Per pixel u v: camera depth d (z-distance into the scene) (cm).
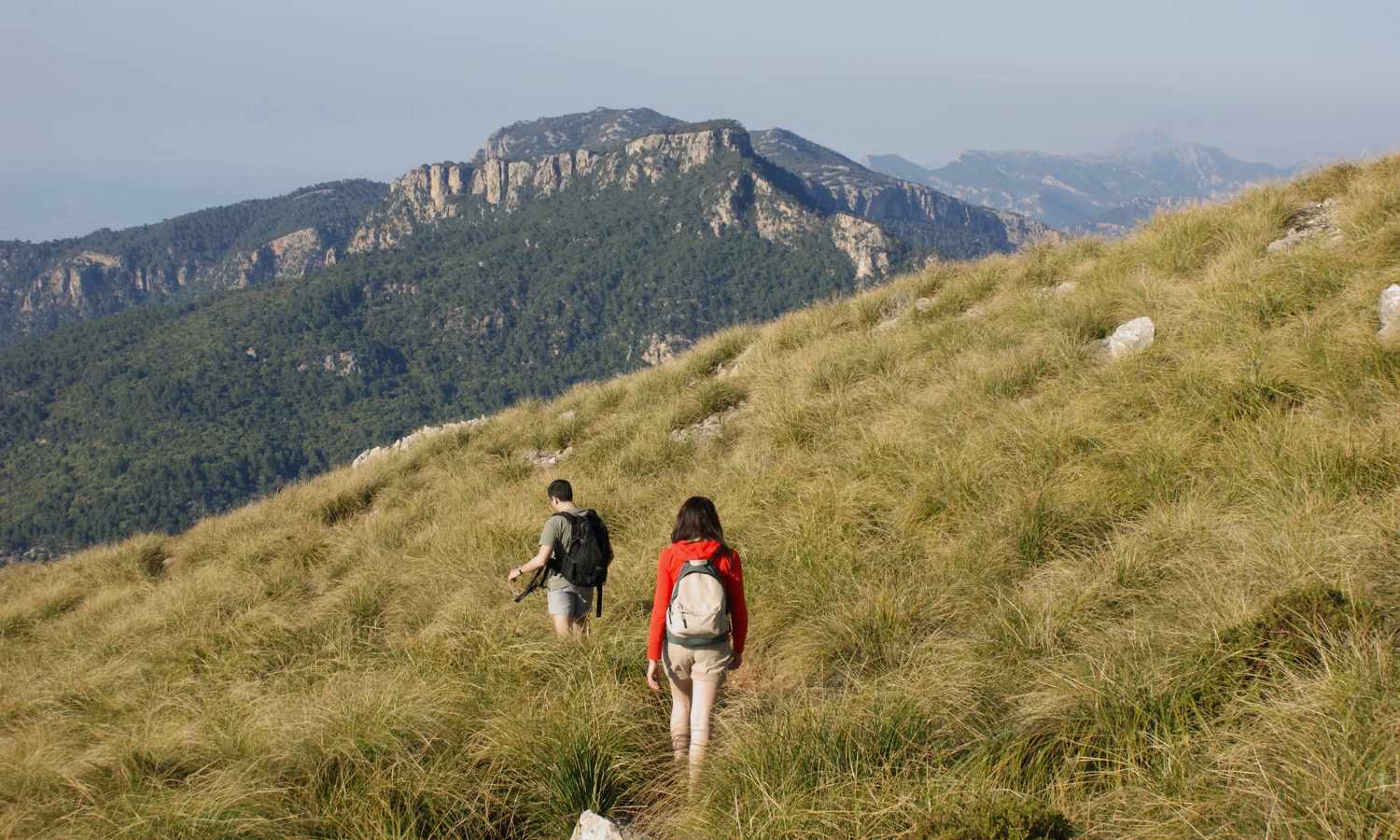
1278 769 260
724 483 827
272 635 781
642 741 416
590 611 623
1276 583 371
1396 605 327
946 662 402
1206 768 274
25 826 429
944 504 621
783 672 476
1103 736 310
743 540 671
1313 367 605
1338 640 310
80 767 477
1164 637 361
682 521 409
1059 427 661
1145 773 286
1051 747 314
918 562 555
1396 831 215
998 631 429
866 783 313
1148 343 777
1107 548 496
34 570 1595
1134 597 431
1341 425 519
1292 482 478
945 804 291
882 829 293
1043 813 270
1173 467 560
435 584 805
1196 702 310
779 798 320
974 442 696
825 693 425
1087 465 607
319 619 794
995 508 585
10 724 685
